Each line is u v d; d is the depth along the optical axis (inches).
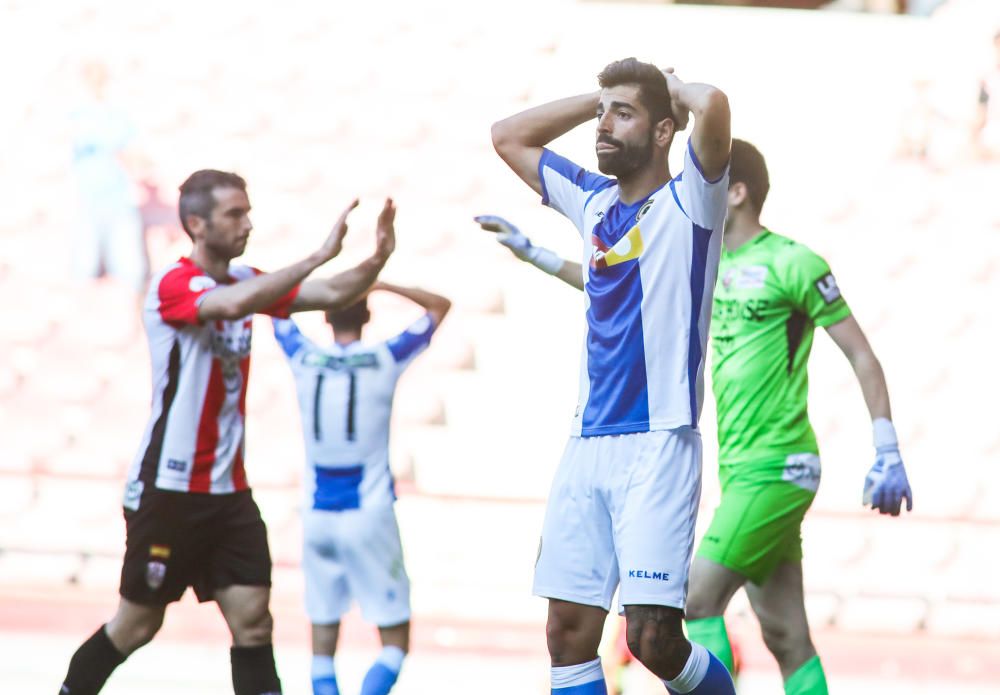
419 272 1866.4
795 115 2145.7
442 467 1651.1
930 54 2219.5
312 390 897.5
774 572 760.3
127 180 1841.8
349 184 2018.9
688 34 2220.7
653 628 570.6
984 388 1776.6
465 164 2058.3
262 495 1561.3
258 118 2127.2
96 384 1747.0
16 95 2146.9
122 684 1028.5
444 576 1473.9
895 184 2046.0
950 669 1242.0
